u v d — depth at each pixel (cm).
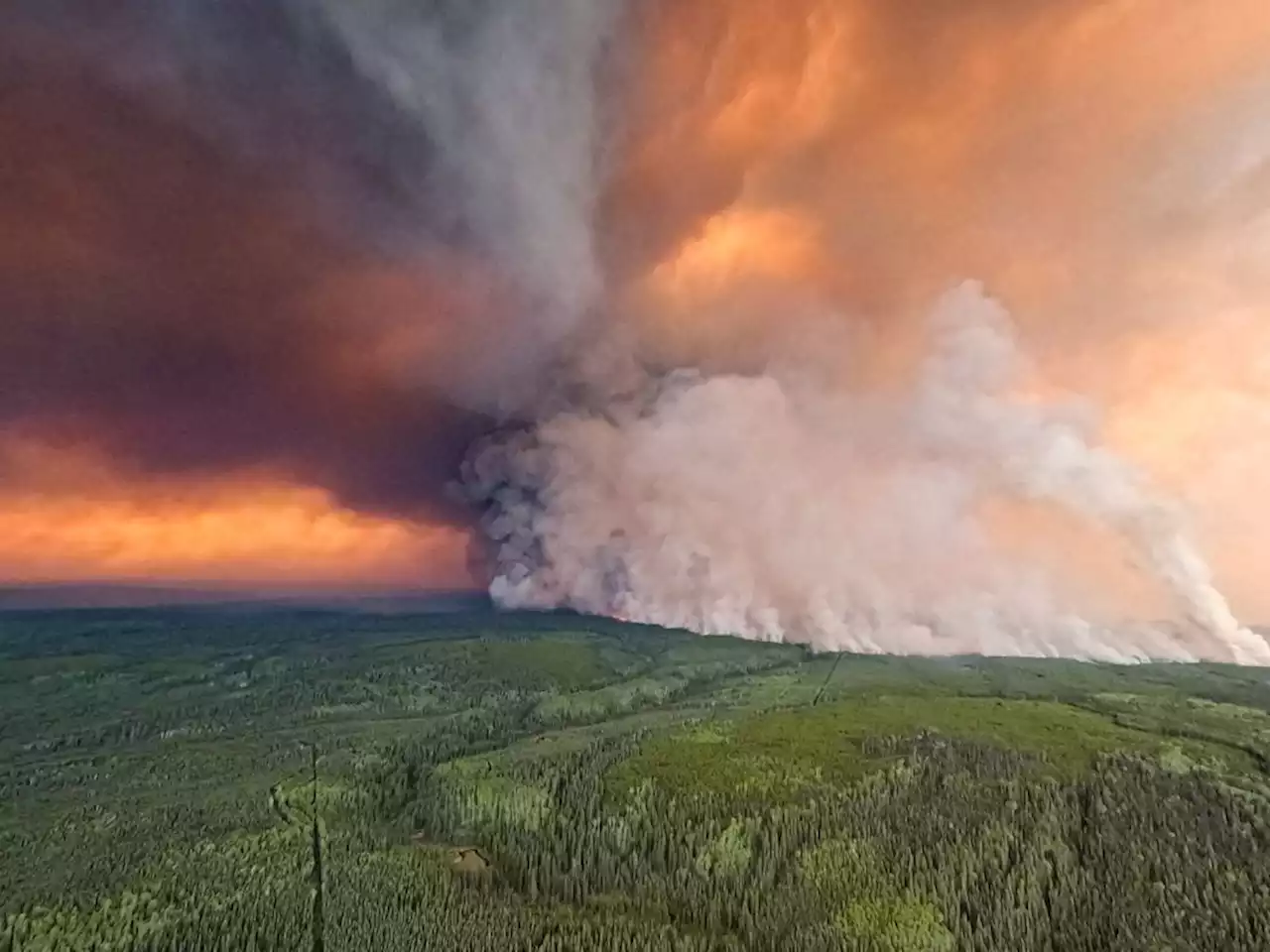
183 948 9175
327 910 9838
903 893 9344
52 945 9181
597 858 10925
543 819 11969
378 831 12438
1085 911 8856
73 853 11338
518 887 10656
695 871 10394
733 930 9425
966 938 8725
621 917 9644
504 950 9006
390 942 9188
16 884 10450
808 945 8800
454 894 10250
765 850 10362
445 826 12375
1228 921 8375
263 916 9688
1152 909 8731
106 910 9806
